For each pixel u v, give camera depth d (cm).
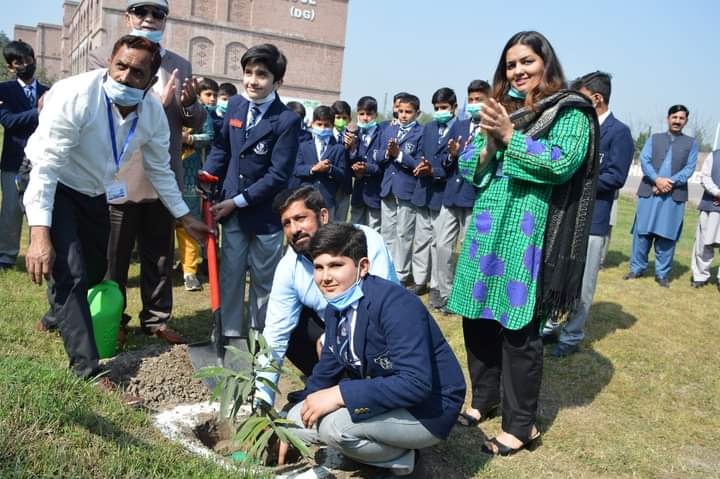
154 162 386
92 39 4025
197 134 608
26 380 281
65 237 330
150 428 300
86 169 345
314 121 711
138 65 330
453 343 506
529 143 304
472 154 334
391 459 283
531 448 343
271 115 425
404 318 269
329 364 296
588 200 320
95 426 272
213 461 268
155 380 357
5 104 574
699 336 557
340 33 4234
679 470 333
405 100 659
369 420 270
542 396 415
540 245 320
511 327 318
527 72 327
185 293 595
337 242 268
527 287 318
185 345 395
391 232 695
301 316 358
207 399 359
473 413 366
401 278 677
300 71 4162
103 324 392
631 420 389
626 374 460
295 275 332
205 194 422
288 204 319
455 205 570
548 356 482
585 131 312
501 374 379
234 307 447
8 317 443
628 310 615
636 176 3105
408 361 264
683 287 750
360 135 733
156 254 452
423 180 623
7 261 591
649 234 750
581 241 321
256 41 3975
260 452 273
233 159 429
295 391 366
